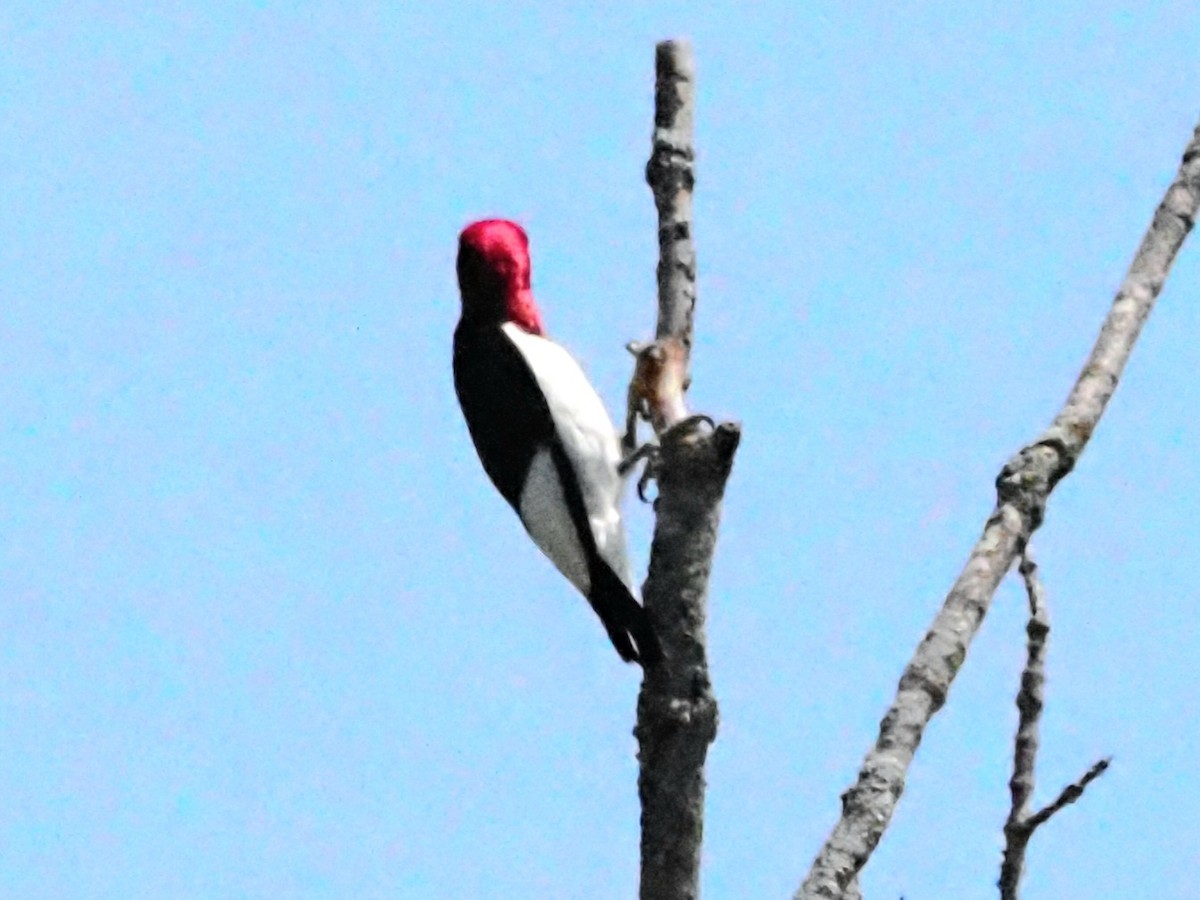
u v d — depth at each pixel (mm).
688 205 10359
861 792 6945
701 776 8859
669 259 10289
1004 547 7543
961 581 7438
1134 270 8375
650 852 8836
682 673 8883
